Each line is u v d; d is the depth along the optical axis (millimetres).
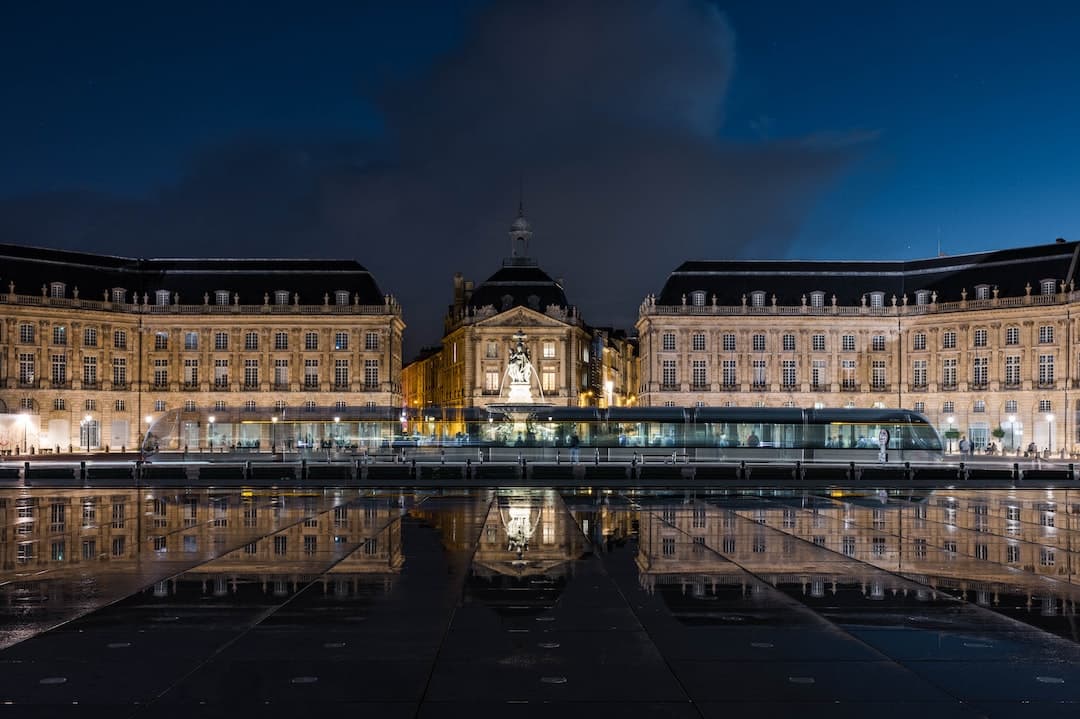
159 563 24984
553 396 144625
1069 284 124000
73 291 132875
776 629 17734
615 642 16812
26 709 13406
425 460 77938
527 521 34688
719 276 141875
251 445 97750
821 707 13562
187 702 13695
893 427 87000
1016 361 128375
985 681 14703
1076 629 17766
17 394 127438
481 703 13680
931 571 23766
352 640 16938
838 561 25312
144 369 137750
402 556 26125
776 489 51875
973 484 55062
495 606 19641
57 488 52312
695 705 13648
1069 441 123250
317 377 139625
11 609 19375
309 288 141250
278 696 13953
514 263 155875
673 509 39406
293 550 27281
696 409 89625
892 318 137250
